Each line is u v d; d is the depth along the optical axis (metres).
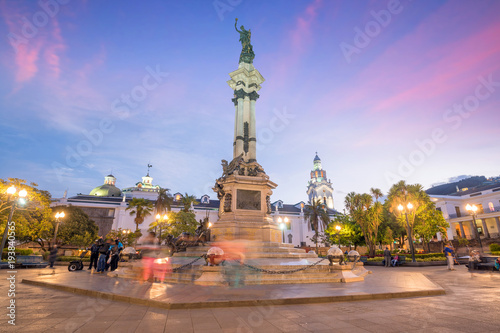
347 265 10.83
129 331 4.31
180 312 5.59
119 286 8.42
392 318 5.11
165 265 11.15
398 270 17.98
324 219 54.06
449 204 50.69
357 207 32.72
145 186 76.94
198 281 8.71
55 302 6.55
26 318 5.02
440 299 7.02
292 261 12.27
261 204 16.80
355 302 6.65
